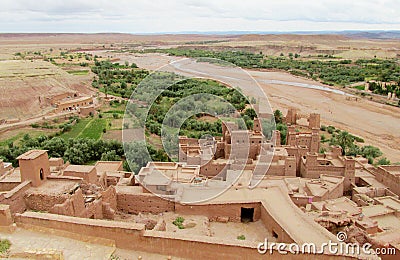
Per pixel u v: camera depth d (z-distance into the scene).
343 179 40.91
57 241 16.53
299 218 23.61
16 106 99.31
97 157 57.12
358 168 47.97
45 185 24.31
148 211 26.72
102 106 96.38
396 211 31.83
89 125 78.69
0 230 17.05
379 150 67.38
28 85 111.31
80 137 68.88
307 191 36.06
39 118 89.38
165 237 16.30
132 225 16.61
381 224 29.89
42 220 17.11
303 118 89.44
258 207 26.25
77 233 16.84
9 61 159.25
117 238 16.58
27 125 83.06
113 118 84.06
